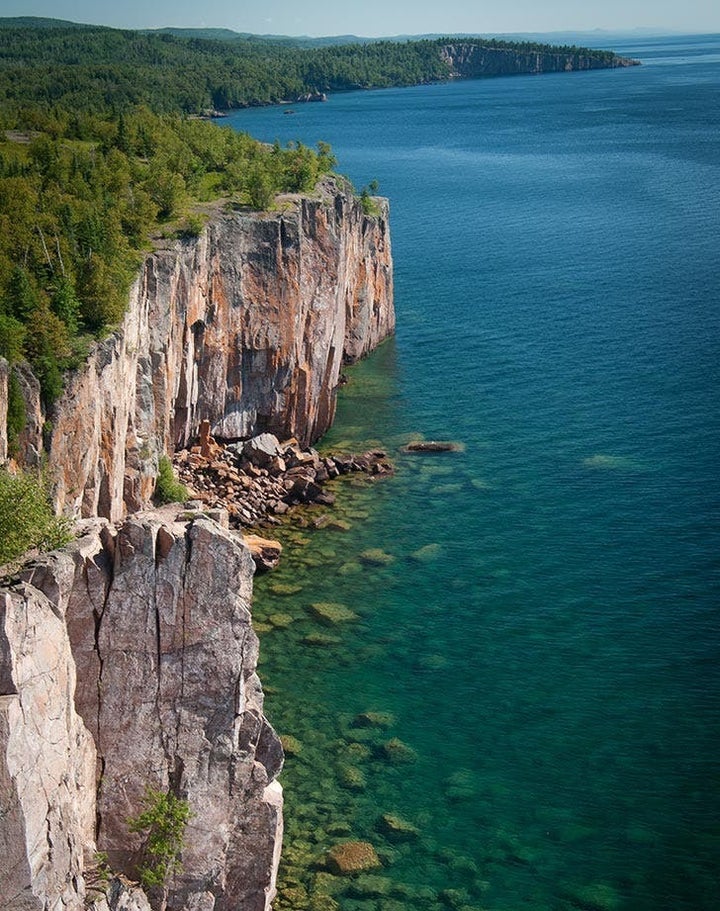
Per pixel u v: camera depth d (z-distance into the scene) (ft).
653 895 144.87
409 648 202.39
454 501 264.31
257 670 194.90
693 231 564.30
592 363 363.35
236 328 290.56
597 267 497.05
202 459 276.41
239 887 121.60
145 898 108.99
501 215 636.07
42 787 93.76
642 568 228.43
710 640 201.57
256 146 417.49
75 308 198.80
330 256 314.76
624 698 185.88
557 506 259.39
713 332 389.19
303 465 285.02
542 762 170.60
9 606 93.56
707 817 158.51
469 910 141.90
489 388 345.31
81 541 112.16
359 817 158.40
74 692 108.06
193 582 112.88
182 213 286.66
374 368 371.15
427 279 490.90
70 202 266.16
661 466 278.67
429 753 172.55
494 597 219.41
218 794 116.88
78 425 183.21
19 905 91.25
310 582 226.58
